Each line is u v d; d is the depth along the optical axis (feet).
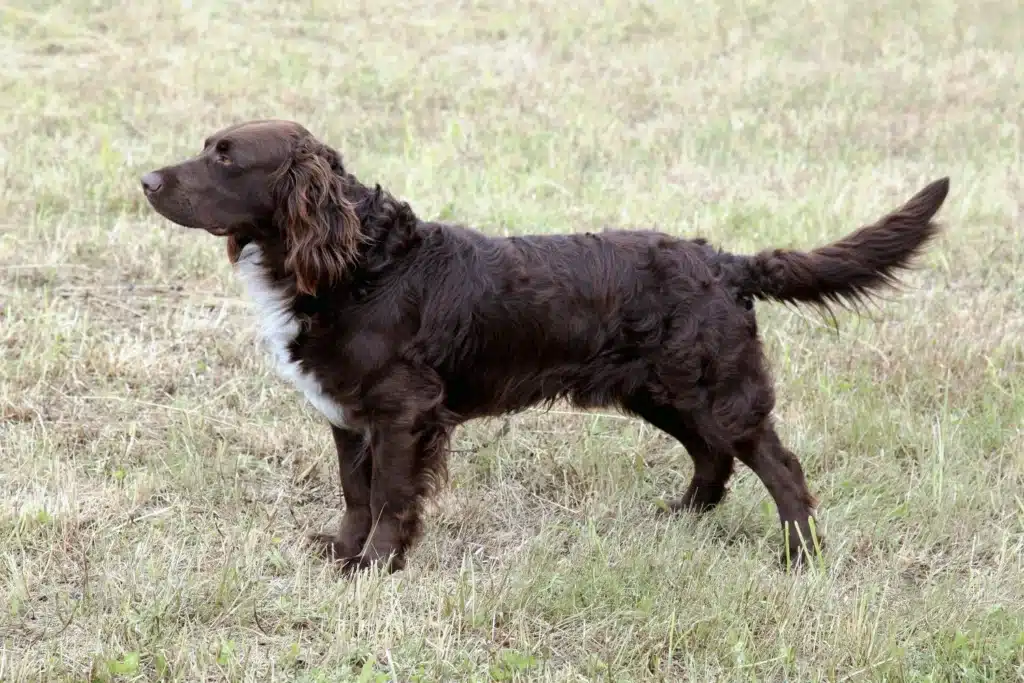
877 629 24.63
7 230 45.34
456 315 26.61
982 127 67.10
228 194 25.81
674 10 98.94
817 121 67.97
